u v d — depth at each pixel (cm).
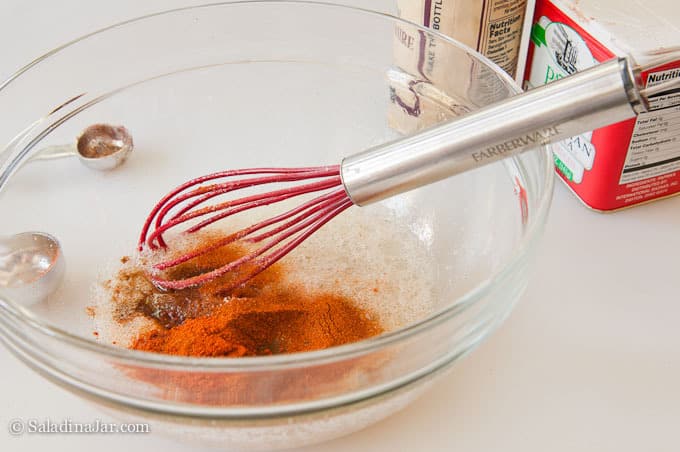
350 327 56
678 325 57
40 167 63
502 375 56
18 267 58
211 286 58
